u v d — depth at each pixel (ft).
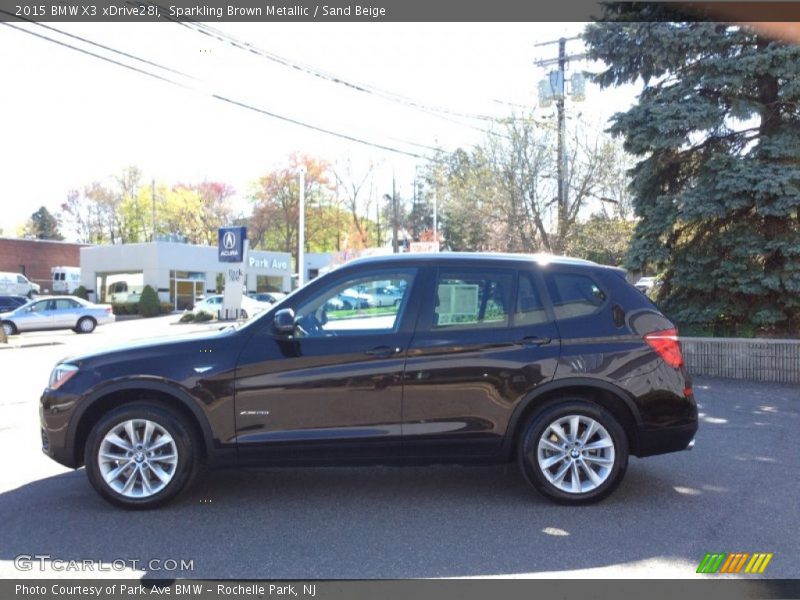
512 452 16.72
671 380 16.70
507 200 70.08
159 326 106.11
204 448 16.69
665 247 41.86
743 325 40.34
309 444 16.07
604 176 70.49
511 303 16.93
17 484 18.34
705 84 40.55
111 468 16.15
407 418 16.24
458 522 15.47
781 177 36.68
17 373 46.01
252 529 15.03
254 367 16.06
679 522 15.43
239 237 109.09
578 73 67.51
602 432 16.40
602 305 17.07
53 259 203.72
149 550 13.91
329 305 16.89
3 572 12.92
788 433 24.27
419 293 16.84
